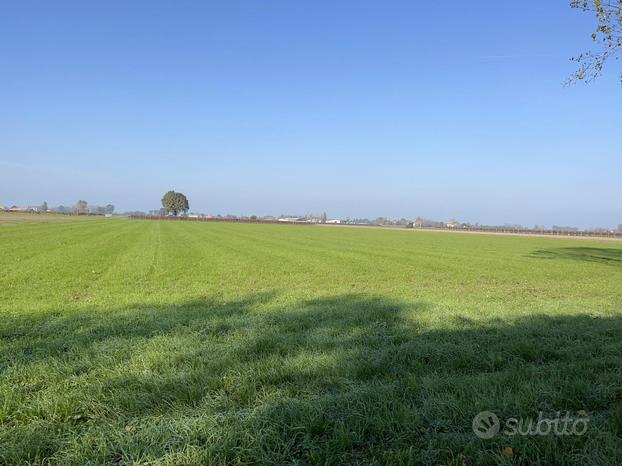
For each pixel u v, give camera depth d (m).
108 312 11.16
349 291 16.45
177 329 9.02
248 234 72.88
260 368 6.48
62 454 4.24
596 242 80.06
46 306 12.24
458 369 6.68
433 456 4.14
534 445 4.26
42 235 49.34
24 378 6.16
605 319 10.50
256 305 12.51
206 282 19.12
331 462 4.07
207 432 4.48
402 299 13.72
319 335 8.58
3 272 20.78
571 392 5.51
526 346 7.58
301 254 36.12
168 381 5.91
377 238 74.19
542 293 16.52
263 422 4.66
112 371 6.37
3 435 4.60
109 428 4.71
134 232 65.19
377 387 5.70
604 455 4.12
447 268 27.61
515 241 76.62
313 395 5.54
